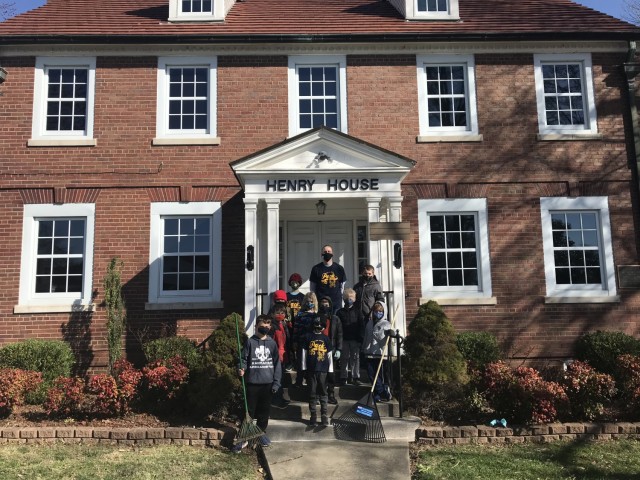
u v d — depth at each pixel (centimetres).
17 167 1171
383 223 1009
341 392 905
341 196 1037
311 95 1236
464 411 861
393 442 783
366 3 1461
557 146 1219
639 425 793
